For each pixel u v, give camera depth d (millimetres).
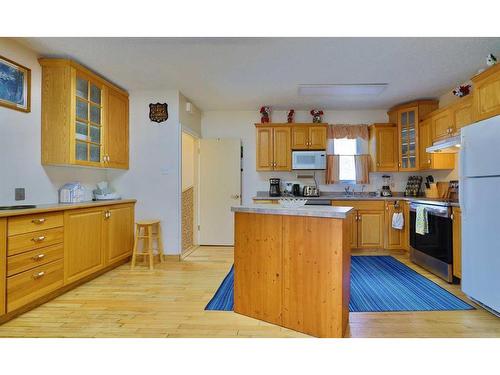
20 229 2367
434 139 4172
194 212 5230
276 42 2834
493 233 2379
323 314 2076
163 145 4277
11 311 2303
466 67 3438
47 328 2236
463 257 2758
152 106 4277
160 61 3271
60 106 3146
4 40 2734
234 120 5336
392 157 4887
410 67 3438
